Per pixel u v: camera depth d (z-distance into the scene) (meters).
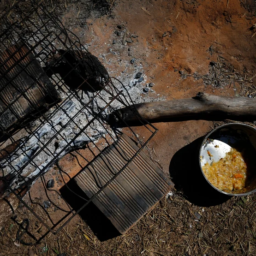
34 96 1.32
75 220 1.39
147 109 1.42
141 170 1.34
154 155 1.47
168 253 1.40
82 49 1.55
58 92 1.47
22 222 1.37
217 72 1.59
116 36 1.59
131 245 1.39
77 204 1.40
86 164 1.43
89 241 1.38
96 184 1.31
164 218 1.42
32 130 1.41
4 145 1.38
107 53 1.57
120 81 1.49
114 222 1.30
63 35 1.57
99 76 1.42
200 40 1.62
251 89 1.58
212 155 1.46
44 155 1.40
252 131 1.42
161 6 1.63
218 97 1.45
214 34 1.63
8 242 1.34
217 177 1.44
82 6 1.62
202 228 1.43
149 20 1.62
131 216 1.30
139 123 1.48
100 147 1.45
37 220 1.37
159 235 1.41
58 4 1.60
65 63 1.48
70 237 1.38
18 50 1.34
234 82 1.59
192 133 1.50
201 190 1.45
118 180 1.32
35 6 1.59
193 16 1.63
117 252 1.38
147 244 1.40
